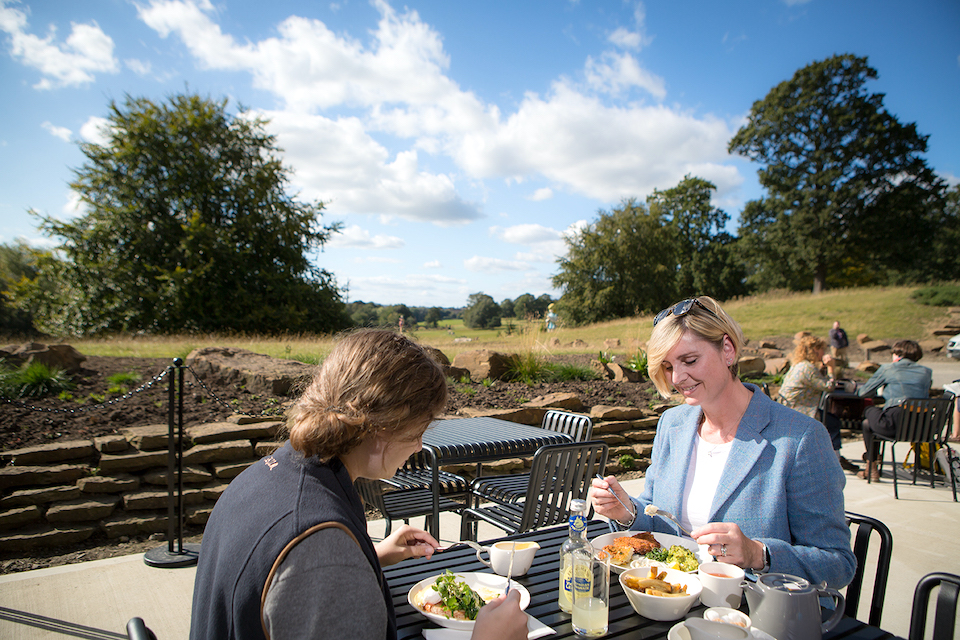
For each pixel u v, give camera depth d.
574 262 46.66
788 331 22.14
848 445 7.47
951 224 50.12
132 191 26.33
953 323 21.19
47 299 26.30
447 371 8.26
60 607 2.98
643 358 9.37
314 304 28.38
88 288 25.64
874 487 5.60
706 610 1.35
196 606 1.06
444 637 1.30
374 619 0.91
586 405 7.20
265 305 25.94
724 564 1.55
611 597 1.56
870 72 42.38
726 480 1.87
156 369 7.45
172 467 3.60
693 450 2.08
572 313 46.69
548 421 4.31
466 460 3.27
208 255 26.03
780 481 1.79
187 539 4.02
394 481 3.91
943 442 5.52
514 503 3.47
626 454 6.36
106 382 6.52
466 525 3.53
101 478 4.15
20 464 4.12
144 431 4.65
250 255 28.03
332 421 1.03
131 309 25.02
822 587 1.32
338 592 0.89
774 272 48.44
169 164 26.91
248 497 1.03
